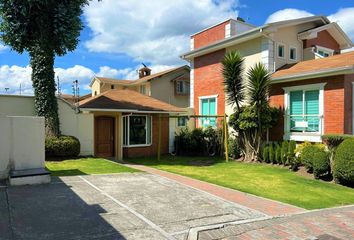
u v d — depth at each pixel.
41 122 9.63
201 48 20.44
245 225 5.99
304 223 6.18
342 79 13.20
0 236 5.00
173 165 14.92
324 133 13.84
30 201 7.10
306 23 18.84
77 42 14.27
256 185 10.24
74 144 14.38
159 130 18.03
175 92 36.16
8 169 9.29
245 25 21.59
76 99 23.12
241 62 16.17
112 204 7.06
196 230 5.59
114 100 18.75
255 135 15.77
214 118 19.97
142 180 10.06
